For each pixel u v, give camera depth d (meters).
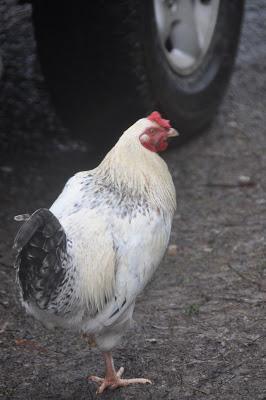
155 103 12.70
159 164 8.12
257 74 16.88
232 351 8.80
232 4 14.22
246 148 14.16
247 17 18.94
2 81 15.08
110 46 11.95
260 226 11.64
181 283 10.26
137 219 7.73
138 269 7.70
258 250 10.97
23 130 14.41
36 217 6.64
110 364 8.27
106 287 7.54
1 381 8.41
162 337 9.12
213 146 14.24
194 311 9.58
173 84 12.96
